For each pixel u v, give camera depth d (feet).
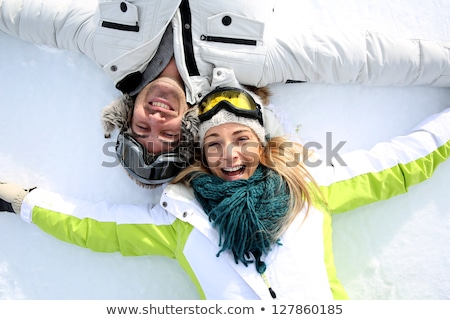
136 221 5.27
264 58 5.28
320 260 4.99
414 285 5.87
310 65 5.40
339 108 6.00
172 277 5.87
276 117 5.59
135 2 5.09
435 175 5.98
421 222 5.94
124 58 5.21
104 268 5.87
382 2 6.07
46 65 5.95
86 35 5.38
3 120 5.92
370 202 5.49
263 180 5.07
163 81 5.14
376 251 5.89
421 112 6.02
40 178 5.89
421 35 6.07
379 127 6.01
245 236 4.86
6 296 5.81
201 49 5.22
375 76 5.58
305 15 5.97
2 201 5.55
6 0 5.47
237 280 4.91
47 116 5.94
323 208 5.30
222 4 5.09
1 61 5.94
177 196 5.20
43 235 5.88
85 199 5.88
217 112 4.92
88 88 5.93
